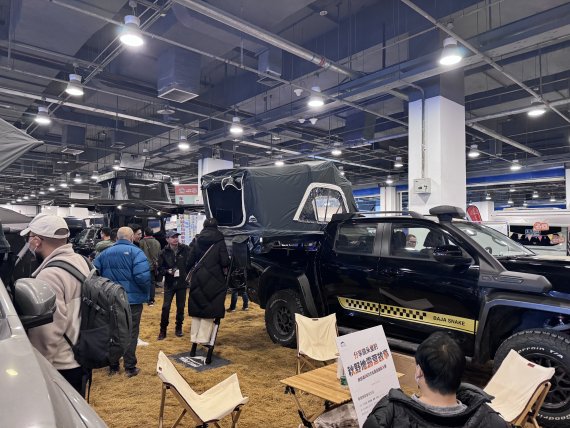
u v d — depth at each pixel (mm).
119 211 9945
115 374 4457
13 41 8672
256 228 5465
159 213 10398
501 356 3449
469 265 3904
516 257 4172
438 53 8438
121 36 6965
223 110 13875
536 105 10250
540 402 2756
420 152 10031
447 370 1557
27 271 5000
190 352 5211
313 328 4031
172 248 5984
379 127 15438
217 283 4867
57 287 2498
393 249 4512
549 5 8414
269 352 5285
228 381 3006
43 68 10867
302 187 5902
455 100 10188
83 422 1474
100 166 22953
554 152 17188
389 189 23953
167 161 21312
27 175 23391
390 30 9352
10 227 5727
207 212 6344
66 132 16531
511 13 8734
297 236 5258
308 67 10875
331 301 4938
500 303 3578
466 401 1634
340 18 10203
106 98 13773
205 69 12758
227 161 16953
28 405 1312
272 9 8039
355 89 10062
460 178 10117
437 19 7551
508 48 7758
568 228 8336
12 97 12969
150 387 4113
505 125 16188
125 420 3420
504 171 18688
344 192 6551
